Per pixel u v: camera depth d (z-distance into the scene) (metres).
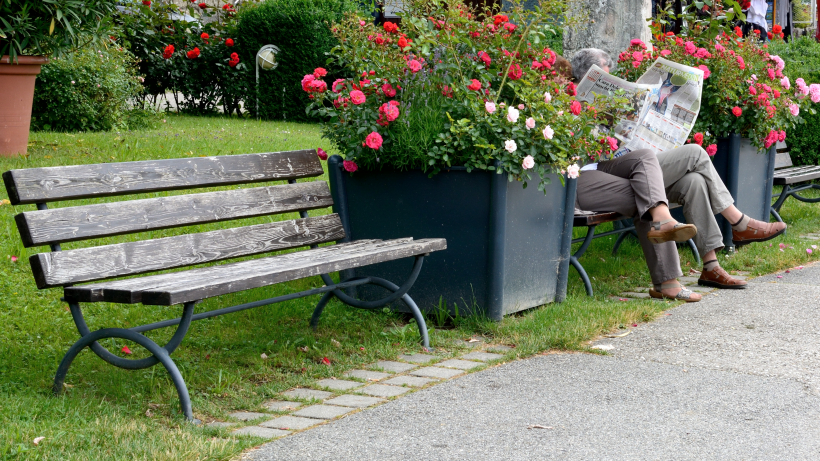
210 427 2.94
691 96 5.28
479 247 4.25
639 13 7.42
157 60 12.70
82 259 3.15
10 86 7.09
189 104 13.29
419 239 4.26
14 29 6.71
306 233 4.17
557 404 3.18
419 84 4.40
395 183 4.39
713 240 5.21
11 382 3.27
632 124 5.03
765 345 3.95
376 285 4.53
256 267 3.45
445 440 2.82
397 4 4.59
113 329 3.12
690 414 3.06
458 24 4.43
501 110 4.20
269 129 10.72
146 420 2.97
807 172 7.54
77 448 2.64
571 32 7.70
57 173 3.19
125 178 3.43
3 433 2.68
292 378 3.52
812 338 4.05
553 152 4.28
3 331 3.86
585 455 2.69
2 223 5.16
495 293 4.25
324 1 12.88
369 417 3.05
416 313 4.05
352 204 4.54
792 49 10.39
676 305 4.81
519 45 4.41
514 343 4.02
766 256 6.02
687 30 6.40
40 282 3.00
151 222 3.46
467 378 3.52
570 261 5.04
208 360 3.70
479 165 4.12
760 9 13.17
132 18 12.38
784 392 3.29
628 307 4.57
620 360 3.75
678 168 5.21
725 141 6.16
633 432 2.88
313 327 4.22
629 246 6.34
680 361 3.72
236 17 13.55
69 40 7.18
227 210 3.80
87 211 3.24
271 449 2.75
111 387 3.31
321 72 4.40
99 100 9.77
